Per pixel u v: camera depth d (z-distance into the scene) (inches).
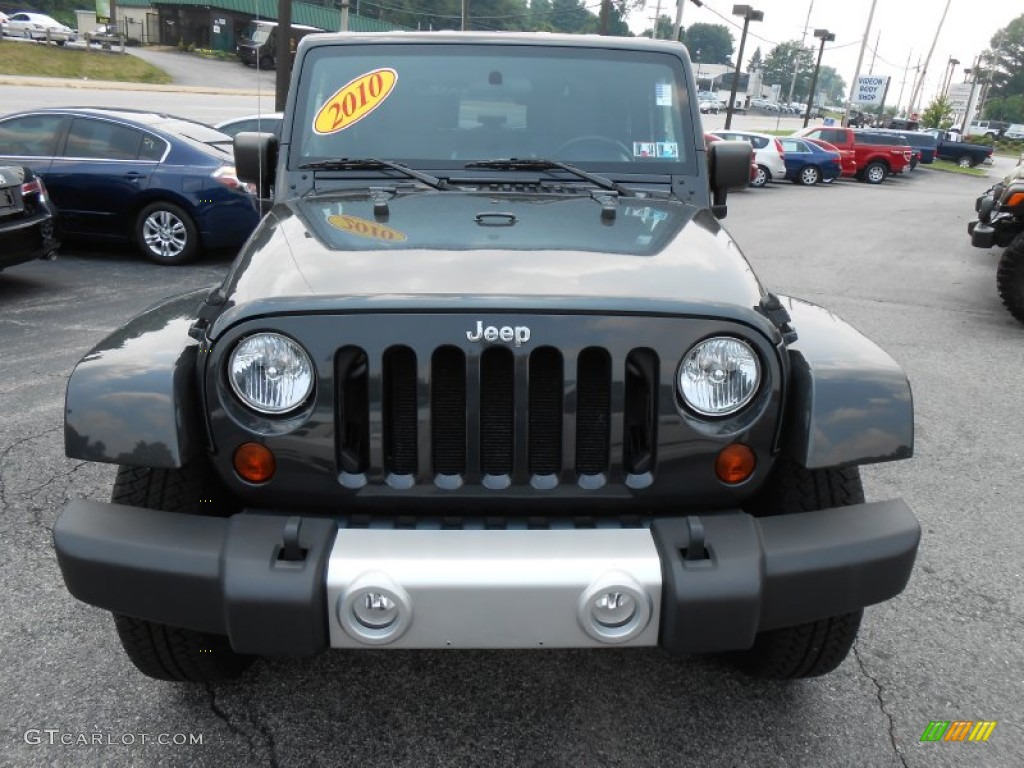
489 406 83.0
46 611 118.5
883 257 463.8
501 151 126.9
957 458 181.6
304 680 107.3
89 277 321.7
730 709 103.1
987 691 107.0
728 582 77.1
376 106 129.0
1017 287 291.7
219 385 81.6
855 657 113.2
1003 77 4798.2
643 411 84.0
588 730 99.5
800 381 85.0
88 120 350.9
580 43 133.0
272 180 132.3
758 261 434.6
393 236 98.0
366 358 80.7
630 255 94.0
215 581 77.3
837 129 1168.2
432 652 113.4
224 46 2041.1
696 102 132.2
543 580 76.0
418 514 84.7
